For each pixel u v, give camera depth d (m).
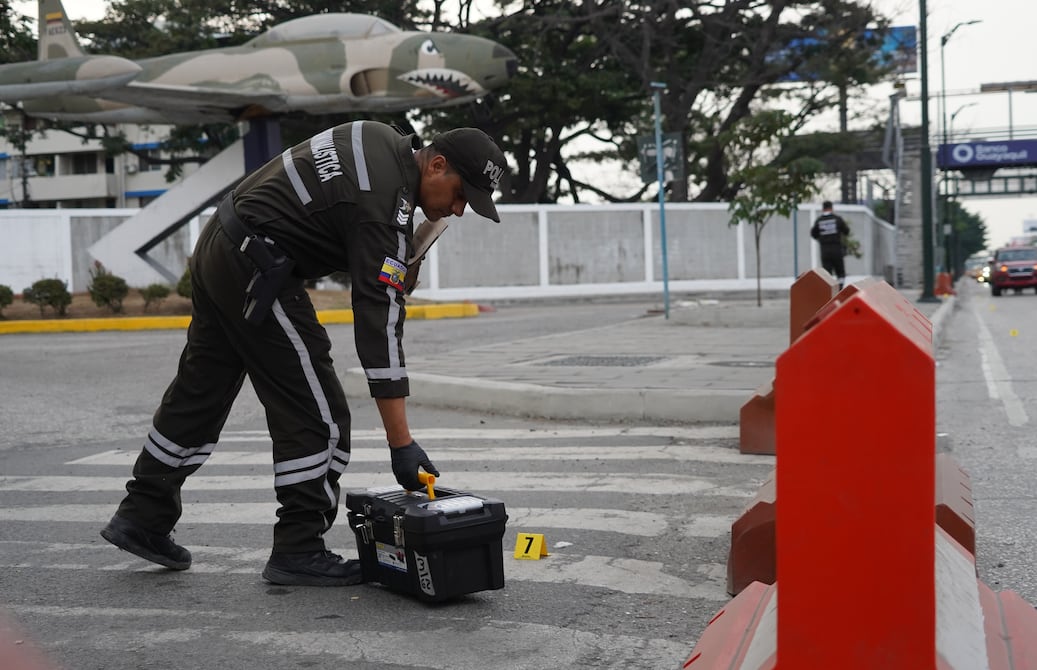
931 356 1.56
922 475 1.57
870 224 38.28
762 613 2.11
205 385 3.78
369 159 3.49
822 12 37.59
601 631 3.23
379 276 3.42
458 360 11.05
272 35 23.36
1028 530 4.39
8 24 23.84
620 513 4.83
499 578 3.54
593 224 30.88
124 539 3.84
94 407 9.21
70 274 26.53
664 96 38.97
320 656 3.03
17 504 5.39
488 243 29.62
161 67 22.97
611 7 36.50
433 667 2.94
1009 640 2.02
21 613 3.47
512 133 40.69
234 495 5.48
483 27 36.56
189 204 23.02
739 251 32.62
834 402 1.59
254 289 3.48
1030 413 7.71
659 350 11.87
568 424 7.67
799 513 1.62
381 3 35.81
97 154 63.88
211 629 3.29
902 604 1.59
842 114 51.00
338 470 3.79
